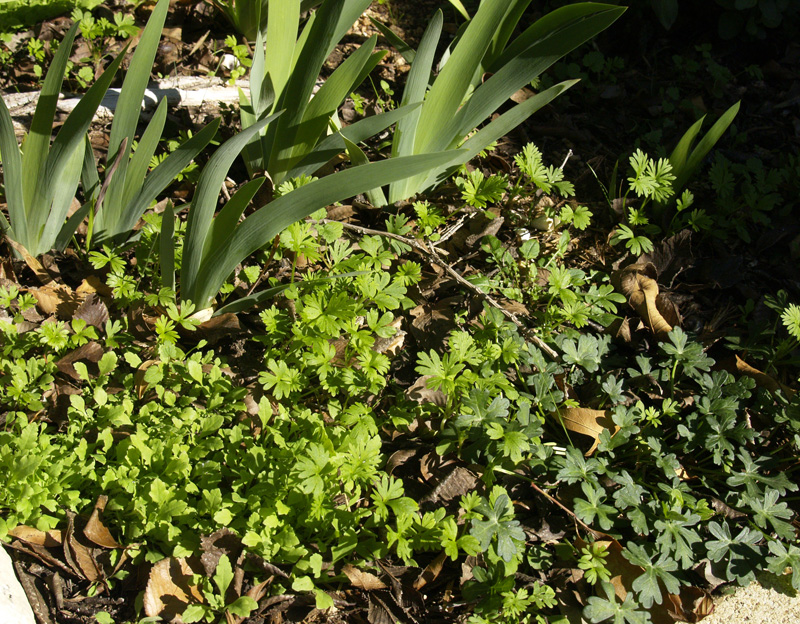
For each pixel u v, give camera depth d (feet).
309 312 4.63
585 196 5.65
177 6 6.04
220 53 5.96
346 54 6.04
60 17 5.93
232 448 4.44
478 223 5.32
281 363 4.54
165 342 4.61
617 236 5.22
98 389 4.45
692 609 4.40
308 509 4.33
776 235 5.53
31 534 4.23
